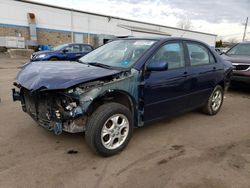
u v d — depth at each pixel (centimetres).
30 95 345
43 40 2891
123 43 439
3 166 307
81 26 3197
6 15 2559
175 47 424
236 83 767
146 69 365
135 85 352
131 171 306
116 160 331
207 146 385
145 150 363
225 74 545
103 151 329
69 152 348
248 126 484
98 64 392
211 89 518
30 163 316
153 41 407
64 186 272
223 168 319
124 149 362
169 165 323
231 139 416
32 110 359
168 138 411
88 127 320
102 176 293
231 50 901
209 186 280
